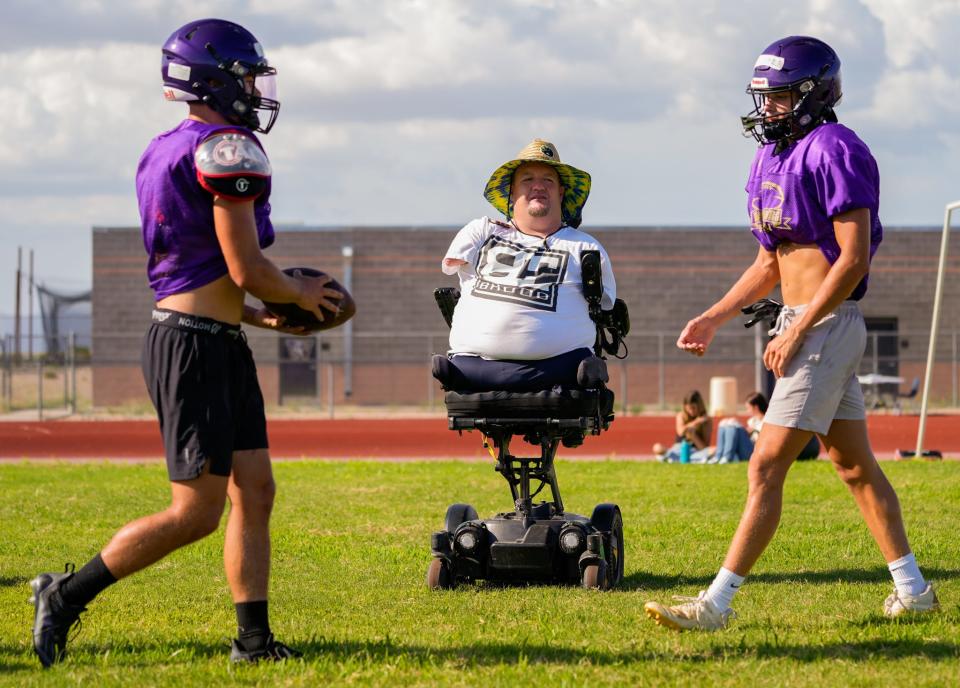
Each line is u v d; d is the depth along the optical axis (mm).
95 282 78188
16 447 51781
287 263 78750
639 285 78250
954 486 24594
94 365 75500
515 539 14156
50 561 16719
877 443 50719
